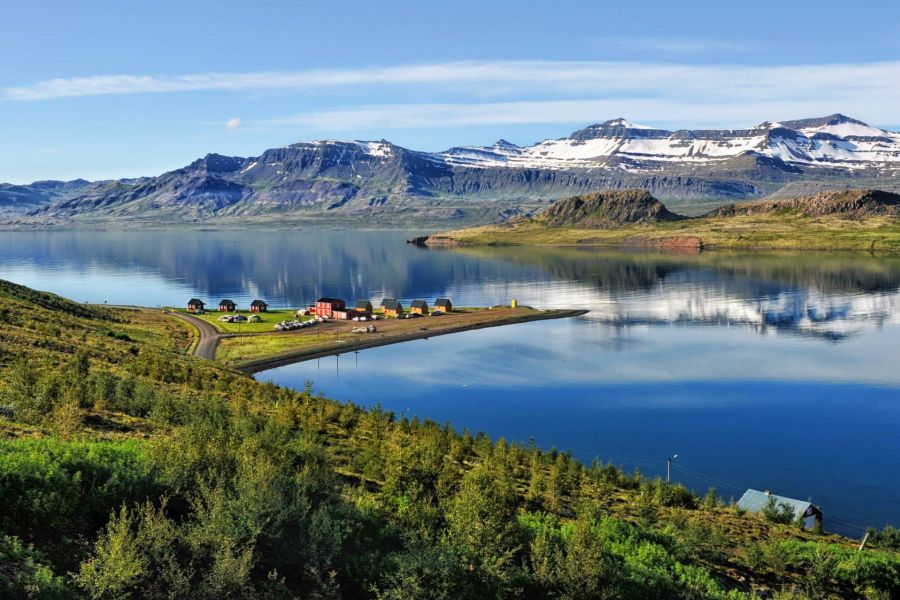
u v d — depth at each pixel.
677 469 97.62
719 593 43.00
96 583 26.12
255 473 36.78
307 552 32.59
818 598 47.47
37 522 29.62
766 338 187.88
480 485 45.03
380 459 56.69
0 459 32.34
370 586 32.16
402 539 38.09
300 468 44.47
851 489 90.12
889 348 172.12
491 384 144.25
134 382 75.19
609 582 38.09
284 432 55.94
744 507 75.56
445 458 68.50
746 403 129.12
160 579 28.31
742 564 52.38
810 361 160.12
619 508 65.56
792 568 52.91
